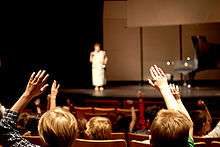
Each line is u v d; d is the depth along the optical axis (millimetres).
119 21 15656
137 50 15664
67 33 14531
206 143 3717
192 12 13555
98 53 13094
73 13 14414
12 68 14109
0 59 13844
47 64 14523
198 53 13188
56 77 14633
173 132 2273
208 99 10672
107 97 11320
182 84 14469
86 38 14656
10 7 13844
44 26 14320
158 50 15500
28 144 2516
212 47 13188
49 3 14180
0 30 13883
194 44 13242
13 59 14133
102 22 14961
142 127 7391
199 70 13227
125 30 15672
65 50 14609
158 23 13727
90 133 3693
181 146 2297
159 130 2295
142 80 15625
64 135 2438
